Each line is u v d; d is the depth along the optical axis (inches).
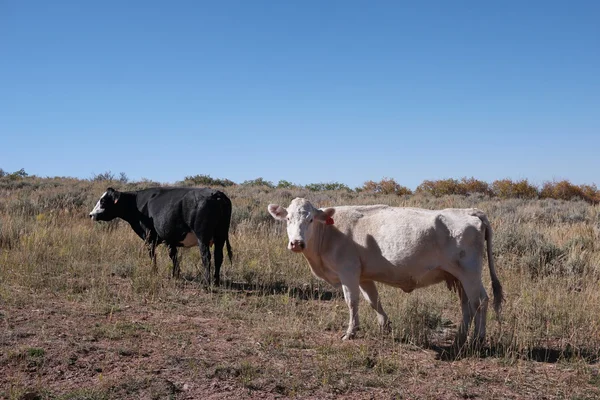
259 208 706.2
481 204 905.5
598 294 339.0
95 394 196.4
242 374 218.8
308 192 1029.8
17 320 282.8
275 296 362.6
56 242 482.6
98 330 270.2
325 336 281.9
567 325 297.1
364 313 310.2
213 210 388.5
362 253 278.2
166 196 410.6
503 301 301.7
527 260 428.8
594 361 251.0
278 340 269.0
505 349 255.9
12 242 491.2
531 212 767.7
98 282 374.3
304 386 211.0
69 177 1187.3
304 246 271.3
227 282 406.0
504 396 207.6
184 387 206.8
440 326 300.2
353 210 287.3
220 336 272.2
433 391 210.1
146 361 232.5
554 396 208.4
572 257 426.6
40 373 216.1
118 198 424.8
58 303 322.3
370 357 242.4
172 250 410.3
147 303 334.0
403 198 1015.6
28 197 777.6
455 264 263.9
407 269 271.1
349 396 204.2
